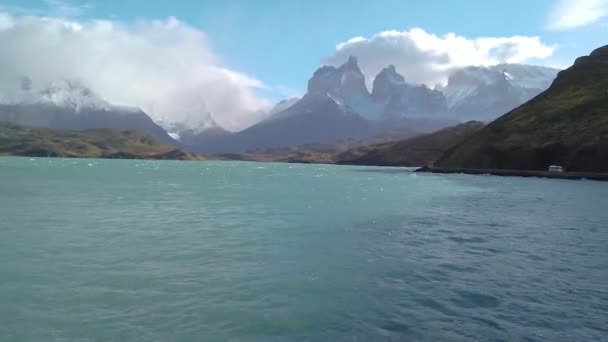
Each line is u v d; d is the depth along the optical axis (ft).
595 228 114.93
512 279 65.51
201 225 115.85
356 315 50.70
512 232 107.86
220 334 45.29
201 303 54.08
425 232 107.14
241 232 105.09
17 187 244.63
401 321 49.06
